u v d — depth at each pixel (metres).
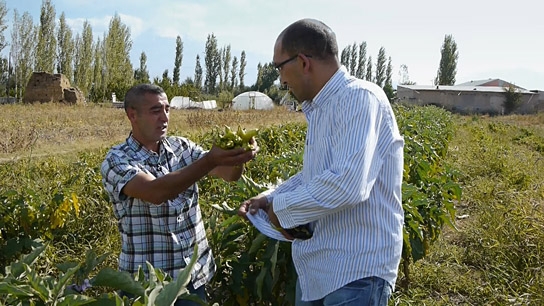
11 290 1.84
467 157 13.23
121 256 2.94
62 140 15.34
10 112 28.27
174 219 2.90
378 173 2.32
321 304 2.61
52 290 1.87
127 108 2.87
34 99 41.78
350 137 2.18
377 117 2.26
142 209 2.84
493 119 44.88
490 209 7.38
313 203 2.19
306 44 2.31
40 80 42.03
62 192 5.23
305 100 2.47
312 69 2.34
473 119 39.34
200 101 55.78
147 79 59.69
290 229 2.48
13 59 55.44
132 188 2.65
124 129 19.23
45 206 4.82
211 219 3.78
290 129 11.94
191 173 2.54
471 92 58.88
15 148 12.40
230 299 3.71
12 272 2.11
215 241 3.70
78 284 2.25
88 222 5.73
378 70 87.12
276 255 3.33
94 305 1.93
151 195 2.60
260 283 3.36
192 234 3.02
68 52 59.34
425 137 11.09
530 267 5.32
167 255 2.89
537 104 58.47
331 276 2.37
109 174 2.77
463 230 6.74
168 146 3.06
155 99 2.83
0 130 16.81
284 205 2.28
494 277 5.34
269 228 2.69
